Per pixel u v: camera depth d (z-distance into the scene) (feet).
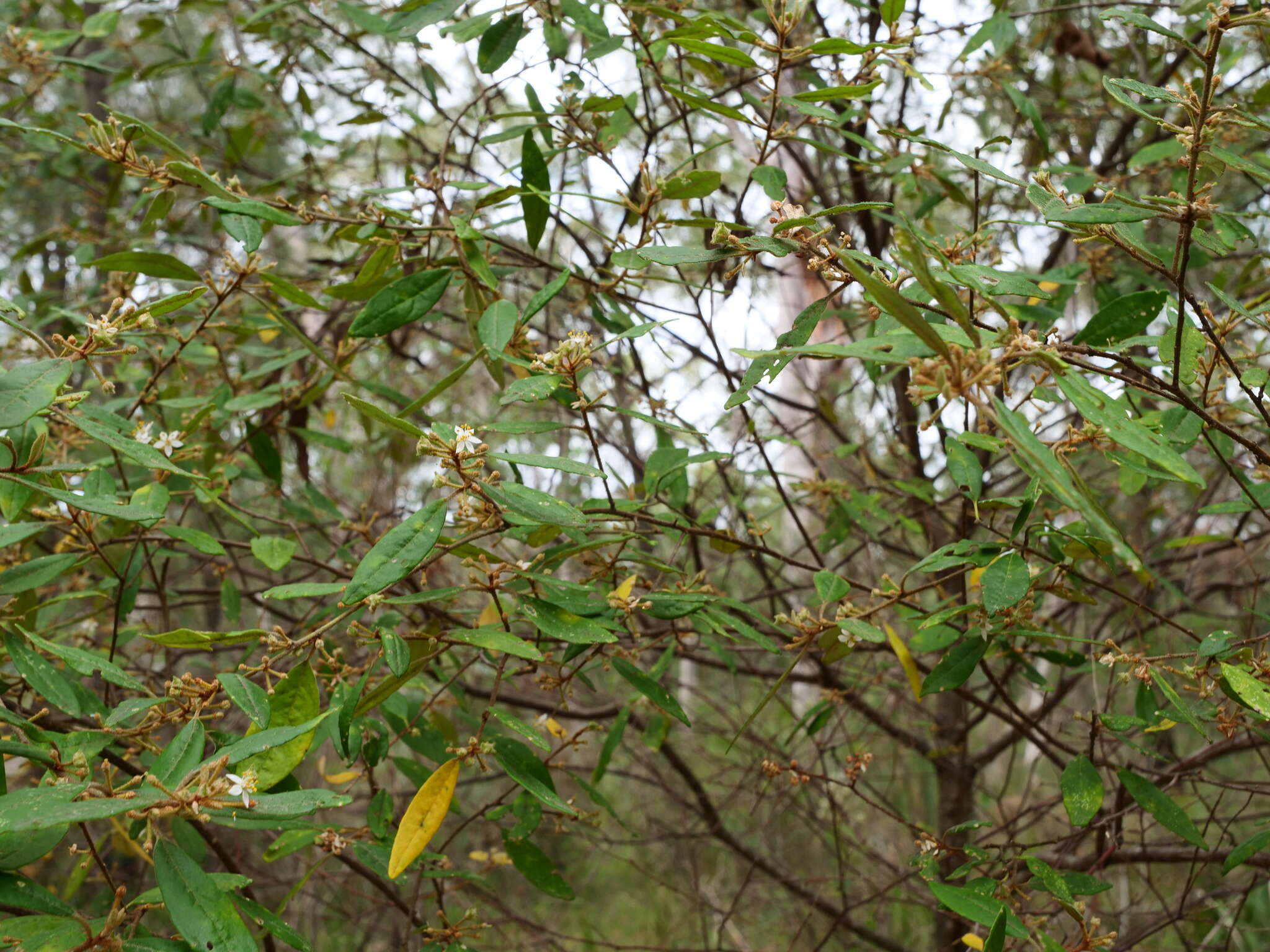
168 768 1.63
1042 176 1.80
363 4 3.00
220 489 2.52
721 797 4.39
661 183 2.15
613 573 2.18
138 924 1.65
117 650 2.61
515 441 3.92
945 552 2.05
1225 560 3.54
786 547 4.49
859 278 1.48
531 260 2.39
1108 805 2.74
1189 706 2.18
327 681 2.06
